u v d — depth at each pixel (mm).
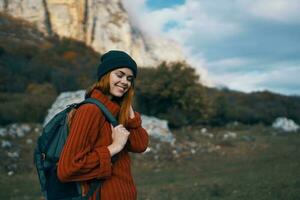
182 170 17734
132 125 2797
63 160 2436
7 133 21297
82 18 99125
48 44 78438
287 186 10375
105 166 2490
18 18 91375
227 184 12000
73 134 2482
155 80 30109
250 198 9500
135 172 17531
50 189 2518
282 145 24531
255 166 16656
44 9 94250
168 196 11156
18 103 26969
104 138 2592
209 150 22812
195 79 31531
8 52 53469
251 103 43844
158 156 20156
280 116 38656
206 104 31406
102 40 101500
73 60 59406
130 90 2760
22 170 16922
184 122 29656
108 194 2551
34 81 40250
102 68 2705
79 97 21484
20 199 11844
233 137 27359
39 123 24641
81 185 2502
